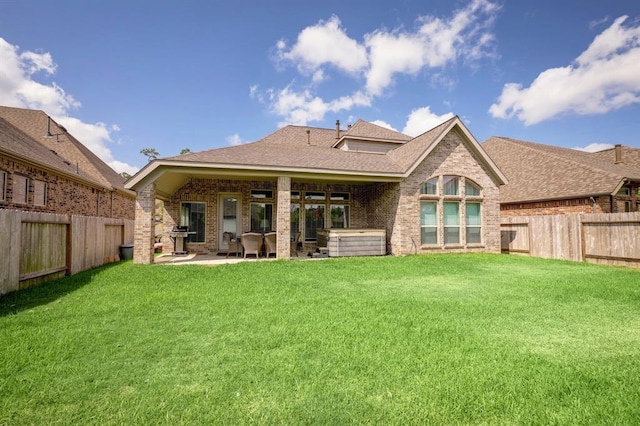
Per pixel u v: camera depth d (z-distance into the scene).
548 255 13.19
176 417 2.57
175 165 11.13
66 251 8.89
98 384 3.06
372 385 3.03
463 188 14.62
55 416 2.58
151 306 5.71
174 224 14.62
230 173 11.83
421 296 6.59
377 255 13.74
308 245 15.86
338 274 9.08
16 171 11.77
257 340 4.11
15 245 6.90
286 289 7.14
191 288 7.24
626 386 3.07
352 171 12.89
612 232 11.15
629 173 17.16
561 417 2.59
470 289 7.27
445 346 3.94
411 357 3.62
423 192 14.16
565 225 12.59
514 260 12.12
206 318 5.05
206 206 14.98
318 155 14.48
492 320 5.00
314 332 4.41
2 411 2.64
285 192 12.43
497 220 15.06
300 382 3.08
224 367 3.39
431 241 14.26
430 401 2.78
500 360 3.57
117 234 12.99
